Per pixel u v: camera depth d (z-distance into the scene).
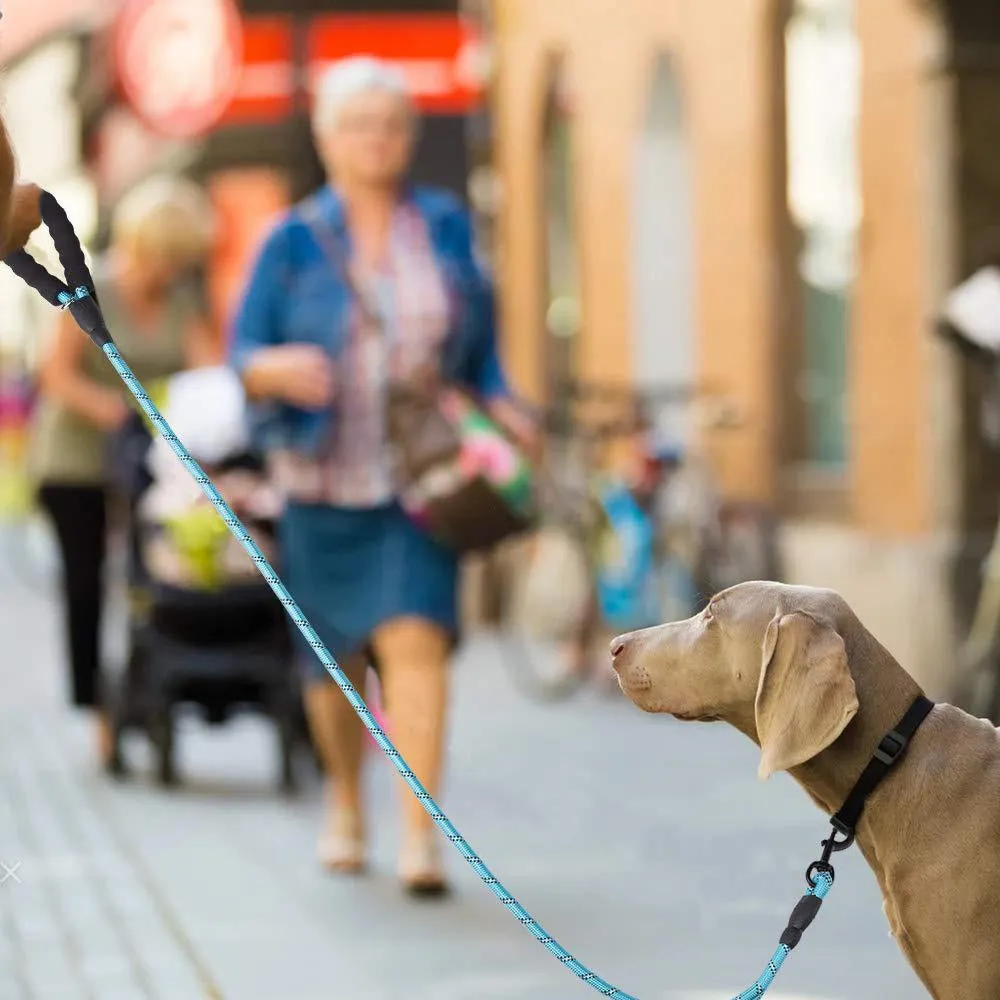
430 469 10.02
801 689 5.15
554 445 19.11
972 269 15.37
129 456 13.20
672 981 8.30
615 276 21.59
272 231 10.68
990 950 5.29
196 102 26.97
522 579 17.55
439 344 10.54
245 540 5.72
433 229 10.73
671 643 5.61
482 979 8.43
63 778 13.73
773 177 18.55
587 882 10.11
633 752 14.05
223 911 9.79
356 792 10.71
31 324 23.25
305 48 24.11
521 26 24.05
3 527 35.88
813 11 17.91
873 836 5.43
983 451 15.30
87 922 9.59
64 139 50.62
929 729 5.41
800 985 8.19
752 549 17.31
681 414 19.02
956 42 15.31
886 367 16.20
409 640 10.17
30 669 20.12
